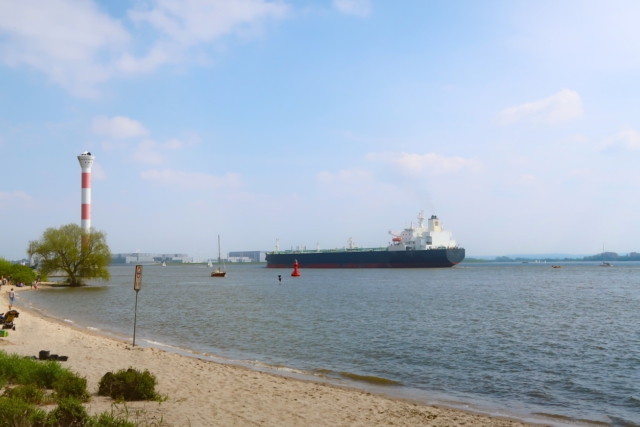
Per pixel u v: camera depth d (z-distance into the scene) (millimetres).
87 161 141750
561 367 23953
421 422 14148
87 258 100125
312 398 16516
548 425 15211
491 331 35531
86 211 141375
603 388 20094
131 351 25031
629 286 91938
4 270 104062
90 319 45656
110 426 11086
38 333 30078
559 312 48031
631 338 32312
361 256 185250
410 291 79875
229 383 18312
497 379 21625
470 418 14984
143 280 144250
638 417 16281
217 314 48625
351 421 13883
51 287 100375
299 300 64625
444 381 21266
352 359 25984
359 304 57531
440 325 38750
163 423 12445
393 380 21391
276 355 27203
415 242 174250
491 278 126438
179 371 20312
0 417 10672
